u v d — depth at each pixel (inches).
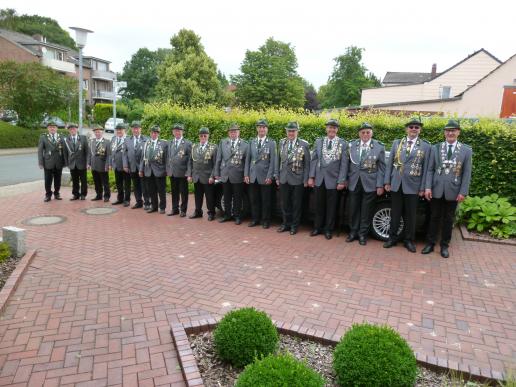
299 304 167.8
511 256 240.2
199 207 320.5
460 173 230.2
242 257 225.6
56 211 334.0
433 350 136.3
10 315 153.1
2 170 592.7
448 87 1188.5
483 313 164.9
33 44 1865.2
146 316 154.3
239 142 298.5
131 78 2529.5
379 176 251.1
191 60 1275.8
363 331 115.0
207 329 140.6
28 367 122.1
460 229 293.7
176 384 115.3
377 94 1215.6
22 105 921.5
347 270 209.2
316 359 124.2
